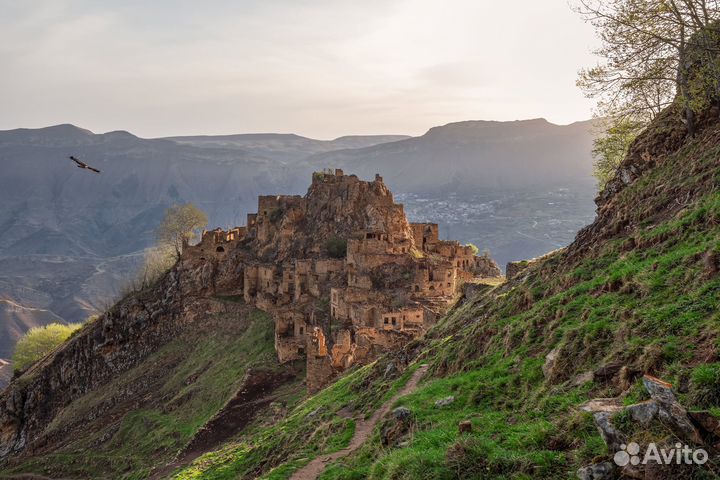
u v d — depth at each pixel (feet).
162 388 378.73
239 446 200.54
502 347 112.98
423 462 68.95
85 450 333.01
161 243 594.65
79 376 467.52
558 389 78.59
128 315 476.13
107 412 378.94
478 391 94.89
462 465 64.90
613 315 87.71
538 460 60.03
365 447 102.83
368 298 332.80
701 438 48.44
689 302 76.18
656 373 65.00
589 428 61.46
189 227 595.88
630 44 138.21
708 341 64.80
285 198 516.73
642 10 133.28
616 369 72.02
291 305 388.78
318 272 393.09
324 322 337.93
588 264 120.78
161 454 275.39
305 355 314.14
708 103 132.98
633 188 138.72
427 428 89.92
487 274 454.81
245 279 450.30
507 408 85.15
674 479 47.26
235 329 409.28
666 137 142.31
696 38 133.69
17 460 381.40
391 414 110.93
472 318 161.79
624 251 116.57
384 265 370.73
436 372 133.59
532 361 94.38
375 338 262.88
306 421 162.91
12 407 473.26
